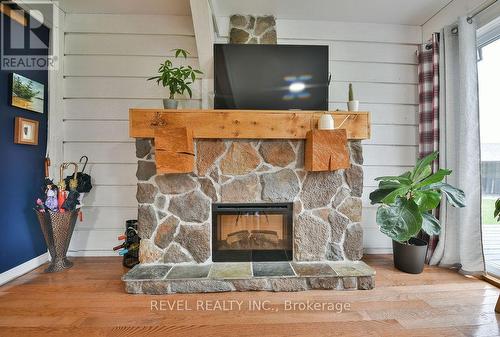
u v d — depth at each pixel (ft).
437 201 6.94
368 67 9.37
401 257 7.88
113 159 9.02
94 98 8.98
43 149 8.38
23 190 7.67
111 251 9.06
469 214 7.50
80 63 8.94
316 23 9.18
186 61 9.05
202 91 8.62
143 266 7.16
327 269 7.02
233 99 7.79
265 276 6.63
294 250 7.50
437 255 8.13
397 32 9.41
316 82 7.88
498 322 5.43
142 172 7.20
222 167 7.32
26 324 5.30
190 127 7.01
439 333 5.08
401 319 5.52
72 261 8.55
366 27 9.32
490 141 7.91
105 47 8.95
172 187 7.25
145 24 9.00
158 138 6.82
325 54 7.93
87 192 8.69
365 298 6.33
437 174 7.05
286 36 9.09
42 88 8.27
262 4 8.27
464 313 5.74
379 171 9.45
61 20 8.70
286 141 7.39
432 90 8.75
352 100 7.63
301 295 6.45
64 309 5.82
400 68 9.43
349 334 5.05
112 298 6.28
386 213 7.13
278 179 7.39
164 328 5.21
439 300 6.25
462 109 7.52
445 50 8.05
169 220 7.26
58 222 7.65
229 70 7.80
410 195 7.48
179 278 6.51
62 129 8.89
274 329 5.19
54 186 7.82
